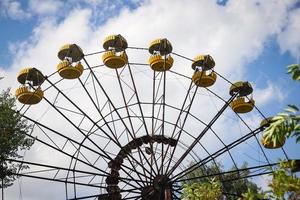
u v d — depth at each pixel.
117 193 26.06
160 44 26.75
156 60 26.73
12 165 22.83
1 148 21.38
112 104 26.47
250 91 29.22
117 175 26.23
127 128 26.83
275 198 6.94
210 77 27.83
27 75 25.59
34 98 25.30
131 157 26.64
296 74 6.07
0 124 21.56
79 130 25.27
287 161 7.03
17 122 22.52
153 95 27.06
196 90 27.50
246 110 29.08
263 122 26.84
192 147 26.48
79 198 25.84
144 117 27.02
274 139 5.88
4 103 22.61
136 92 27.12
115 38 26.53
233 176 34.59
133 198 26.20
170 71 28.19
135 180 26.14
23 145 22.67
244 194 7.29
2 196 22.50
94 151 25.64
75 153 25.34
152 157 26.50
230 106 29.50
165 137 26.88
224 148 26.53
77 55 26.23
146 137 26.97
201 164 26.20
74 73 25.84
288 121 5.82
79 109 25.34
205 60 27.61
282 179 6.84
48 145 24.17
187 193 9.95
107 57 26.28
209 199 9.80
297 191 6.76
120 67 26.86
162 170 26.00
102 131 25.88
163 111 26.84
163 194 25.47
